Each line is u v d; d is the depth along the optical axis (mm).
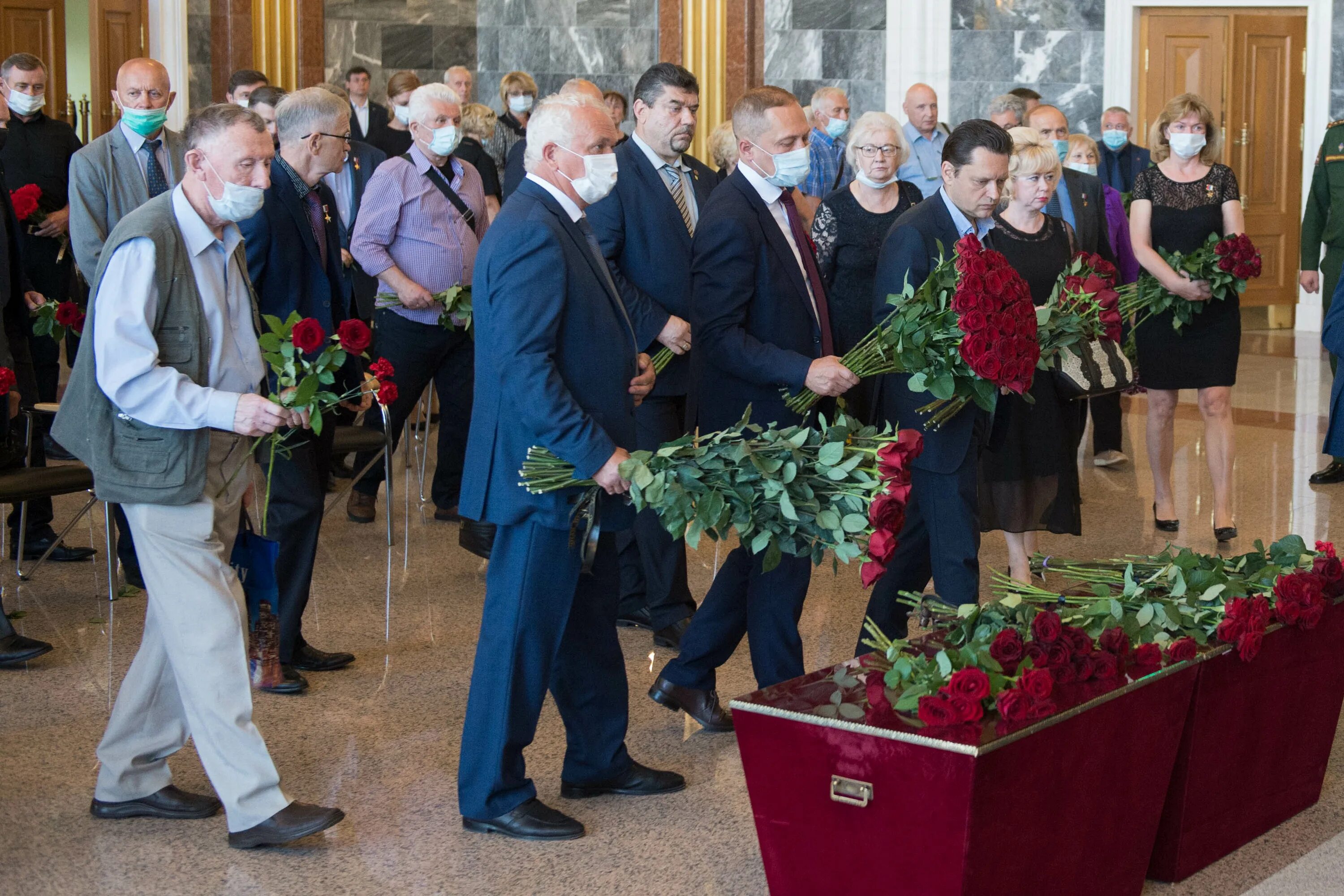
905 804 2582
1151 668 2934
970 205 3957
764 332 3857
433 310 5848
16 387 5621
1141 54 12523
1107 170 9469
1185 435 8383
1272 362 10969
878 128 4867
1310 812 3547
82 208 5199
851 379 3691
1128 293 6035
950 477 3908
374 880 3154
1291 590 3297
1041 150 4566
